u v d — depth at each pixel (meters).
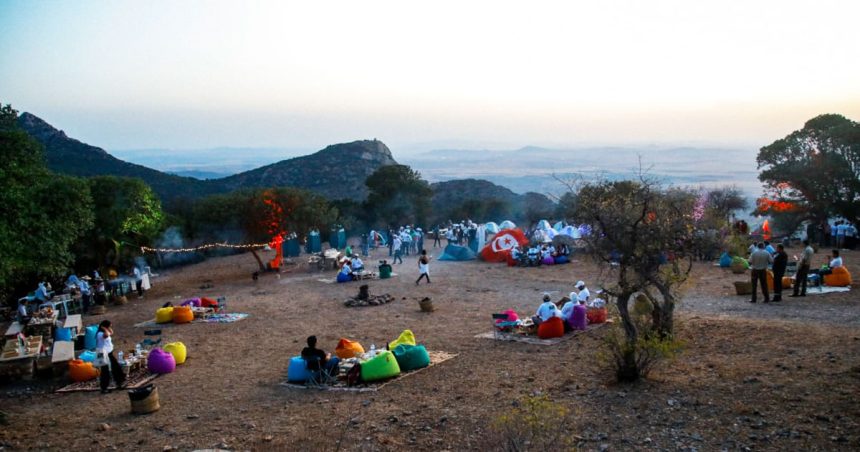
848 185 42.25
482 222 78.19
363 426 11.66
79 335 21.45
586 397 12.01
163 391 15.49
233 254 52.88
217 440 11.55
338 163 156.75
